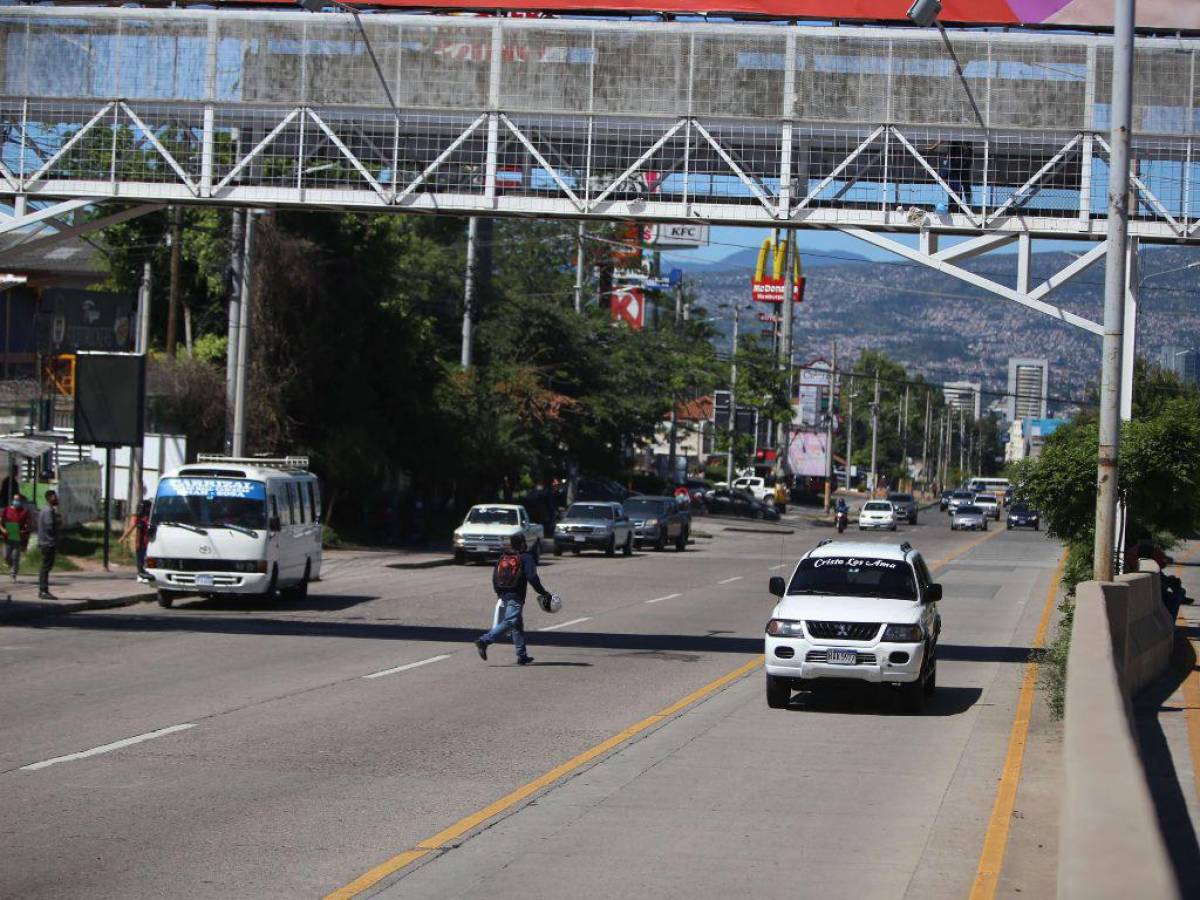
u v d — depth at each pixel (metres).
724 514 133.62
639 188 34.28
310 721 22.62
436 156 35.22
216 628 37.00
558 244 123.69
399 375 77.25
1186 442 39.69
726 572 64.62
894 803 17.20
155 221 72.06
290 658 30.91
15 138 35.97
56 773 18.17
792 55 34.00
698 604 47.84
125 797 16.84
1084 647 17.53
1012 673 31.20
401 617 41.00
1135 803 8.51
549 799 17.22
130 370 51.22
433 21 34.66
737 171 33.50
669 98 34.16
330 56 34.94
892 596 26.17
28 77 35.88
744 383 140.12
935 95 33.62
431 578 56.91
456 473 81.31
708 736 22.09
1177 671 31.27
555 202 34.16
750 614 44.56
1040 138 33.44
